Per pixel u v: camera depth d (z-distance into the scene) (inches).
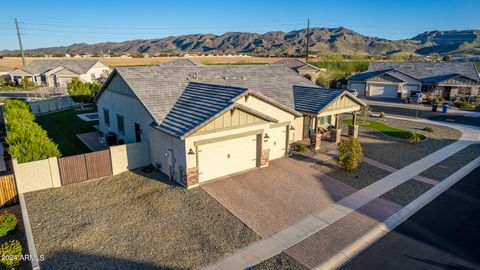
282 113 780.0
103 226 491.2
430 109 1589.6
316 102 878.4
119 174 691.4
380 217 524.1
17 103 1170.0
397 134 1061.1
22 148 603.5
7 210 547.5
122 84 831.7
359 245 448.8
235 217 517.3
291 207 553.0
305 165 748.0
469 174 713.6
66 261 411.5
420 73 1999.3
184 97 762.8
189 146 595.2
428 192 619.5
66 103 1593.3
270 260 414.0
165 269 397.7
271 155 780.0
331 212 539.2
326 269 398.9
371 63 2266.2
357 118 1307.8
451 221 512.4
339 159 711.7
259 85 956.6
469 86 1809.8
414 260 415.8
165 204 557.3
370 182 664.4
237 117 652.7
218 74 946.7
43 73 2623.0
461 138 1030.4
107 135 900.0
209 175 645.9
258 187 626.2
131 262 410.3
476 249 439.5
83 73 2613.2
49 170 615.2
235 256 422.0
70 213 529.3
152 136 714.8
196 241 454.3
